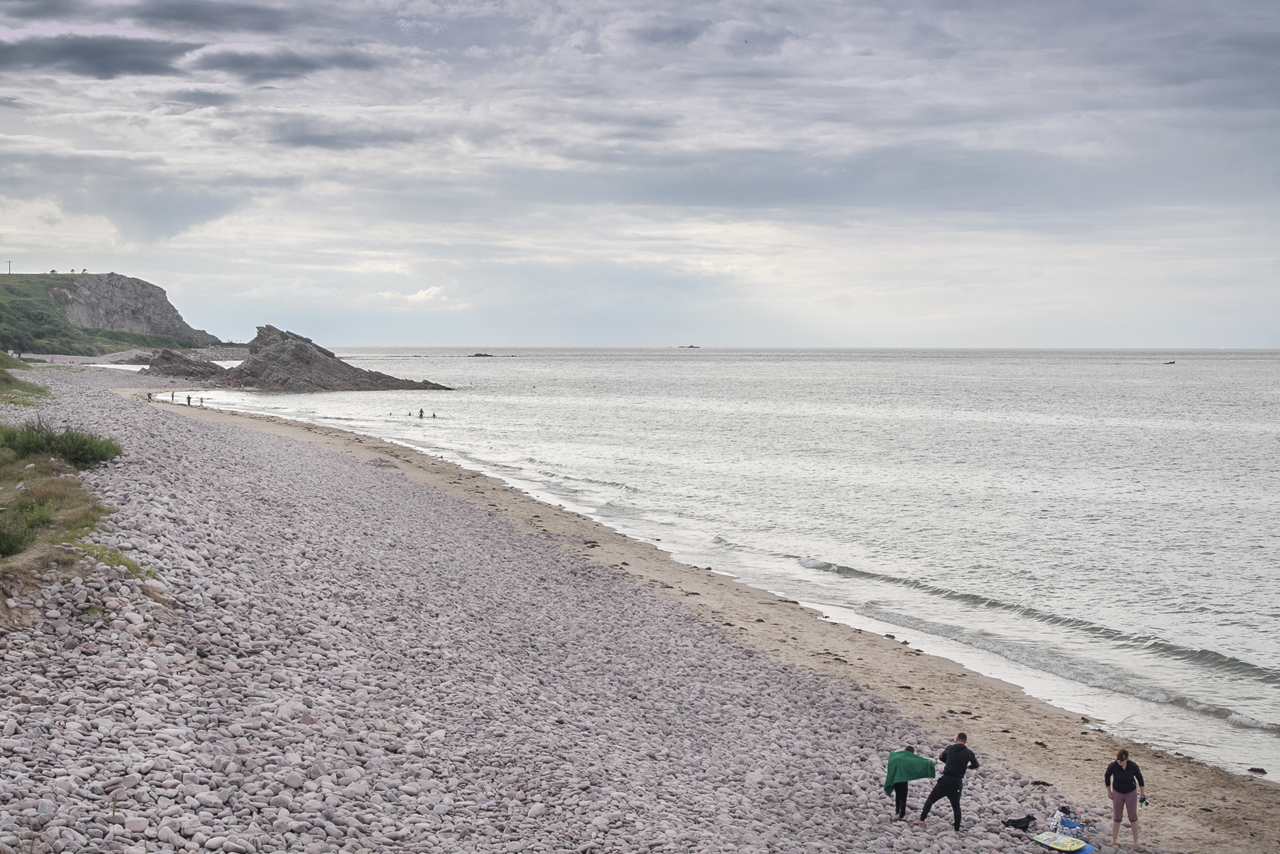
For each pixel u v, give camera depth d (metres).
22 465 23.23
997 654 24.16
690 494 49.03
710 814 12.93
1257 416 102.19
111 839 8.51
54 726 10.45
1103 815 15.16
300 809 10.14
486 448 69.38
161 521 18.89
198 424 47.09
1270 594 29.92
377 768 11.76
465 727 13.99
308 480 35.72
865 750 17.08
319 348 150.75
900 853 12.88
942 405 120.75
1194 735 18.97
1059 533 39.59
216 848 8.85
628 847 11.17
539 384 177.38
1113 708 20.44
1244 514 44.16
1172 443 75.12
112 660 12.48
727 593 29.03
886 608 28.25
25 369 91.69
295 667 14.39
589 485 51.41
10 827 8.23
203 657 13.66
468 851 10.26
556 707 16.23
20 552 14.85
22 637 12.48
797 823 13.36
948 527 40.81
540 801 12.00
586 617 24.02
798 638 24.50
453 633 19.12
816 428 87.56
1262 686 21.81
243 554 19.44
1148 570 33.09
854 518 42.78
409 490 40.97
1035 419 98.38
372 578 21.66
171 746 10.70
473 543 31.09
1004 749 17.89
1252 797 16.08
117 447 26.03
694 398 135.25
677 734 16.50
